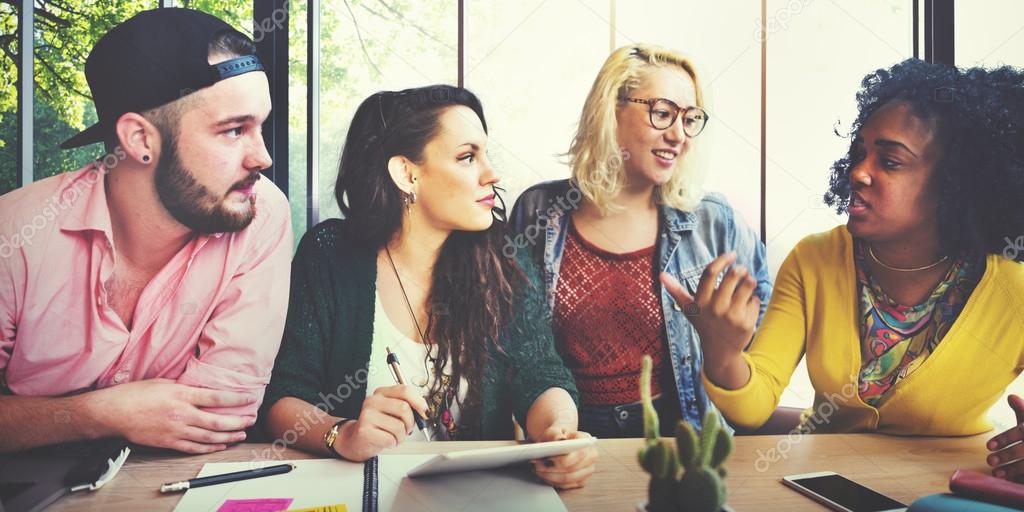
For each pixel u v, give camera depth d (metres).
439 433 1.65
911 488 1.13
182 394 1.59
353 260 1.69
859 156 1.78
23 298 1.58
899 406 1.72
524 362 1.68
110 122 1.61
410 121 1.71
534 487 1.08
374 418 1.25
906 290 1.74
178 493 1.08
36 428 1.52
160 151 1.62
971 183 1.74
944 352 1.71
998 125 1.74
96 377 1.59
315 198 1.71
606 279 1.76
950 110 1.75
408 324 1.69
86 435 1.53
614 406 1.76
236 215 1.66
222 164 1.64
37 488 1.07
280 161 1.69
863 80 1.78
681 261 1.78
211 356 1.63
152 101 1.61
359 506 1.00
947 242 1.73
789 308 1.79
